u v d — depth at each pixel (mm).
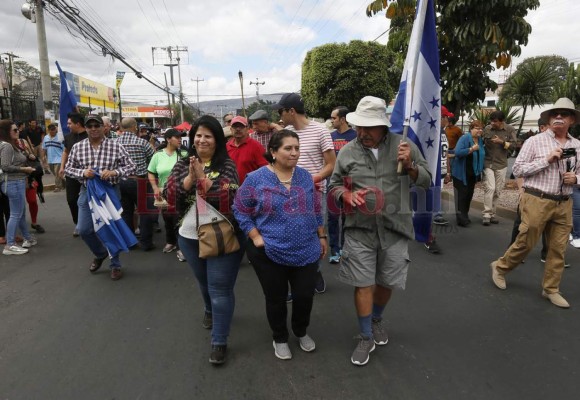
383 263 2936
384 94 18500
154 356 3014
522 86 13875
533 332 3311
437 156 3580
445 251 5414
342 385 2670
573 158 3627
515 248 3971
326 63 18297
